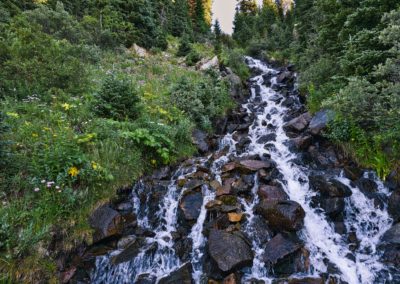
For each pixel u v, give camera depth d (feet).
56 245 14.53
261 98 46.60
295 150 26.27
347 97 19.77
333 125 23.93
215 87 39.63
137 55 53.88
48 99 24.31
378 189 19.08
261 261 15.48
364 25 24.85
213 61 53.42
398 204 17.53
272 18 130.62
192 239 17.69
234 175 22.79
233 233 16.83
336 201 18.61
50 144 17.80
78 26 48.98
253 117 38.68
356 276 14.87
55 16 46.24
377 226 17.60
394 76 18.47
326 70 31.48
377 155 20.01
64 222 15.26
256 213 18.58
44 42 30.91
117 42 55.93
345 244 16.97
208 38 105.19
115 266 15.42
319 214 18.66
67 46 36.91
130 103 25.96
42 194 15.31
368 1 23.57
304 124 29.25
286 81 52.21
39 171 15.66
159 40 66.64
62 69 27.58
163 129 24.86
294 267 15.08
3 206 13.97
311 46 39.88
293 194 20.62
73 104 23.82
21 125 19.16
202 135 30.27
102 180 18.07
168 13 92.73
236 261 14.87
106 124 22.26
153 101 32.14
